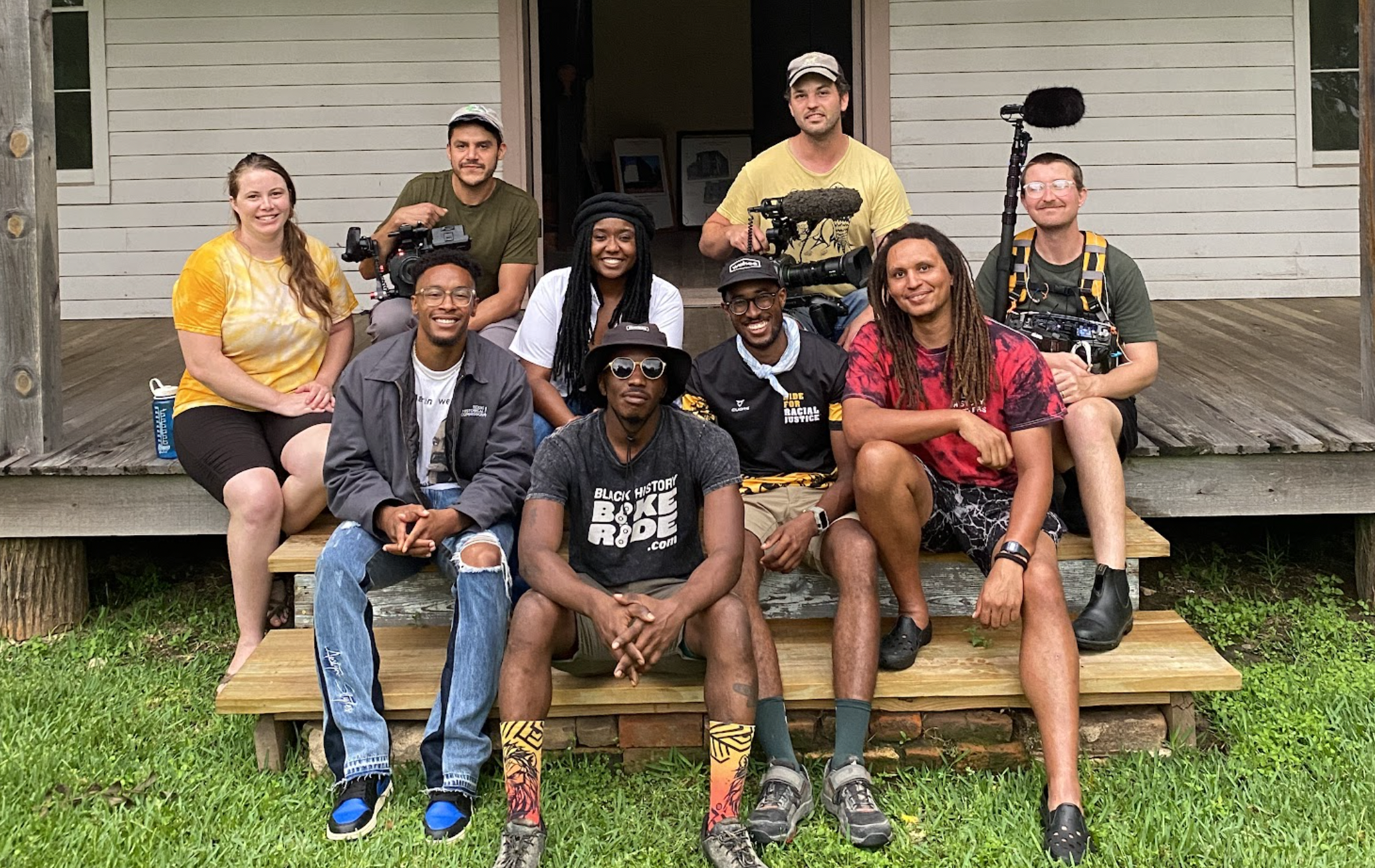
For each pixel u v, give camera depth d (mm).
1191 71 7098
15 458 4219
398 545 3127
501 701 2945
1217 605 4355
